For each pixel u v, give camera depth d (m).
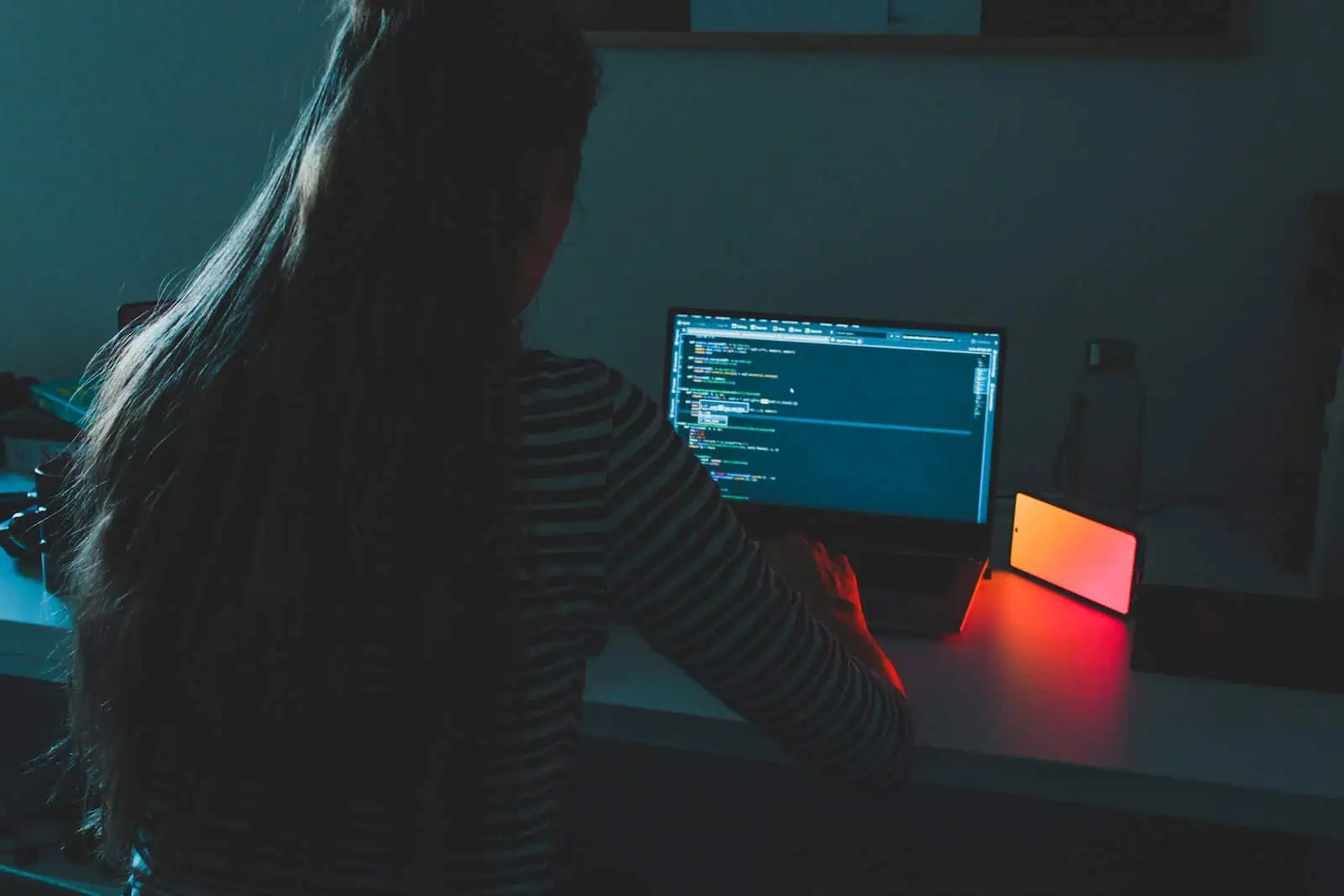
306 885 0.66
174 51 2.01
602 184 1.93
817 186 1.86
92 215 2.12
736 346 1.66
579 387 0.72
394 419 0.63
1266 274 1.76
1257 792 1.03
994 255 1.83
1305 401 1.56
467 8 0.66
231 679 0.65
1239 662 1.26
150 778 0.69
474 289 0.65
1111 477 1.83
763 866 2.03
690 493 0.76
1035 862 2.01
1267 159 1.72
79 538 0.75
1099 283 1.81
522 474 0.66
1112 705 1.19
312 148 0.67
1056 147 1.78
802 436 1.64
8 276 2.18
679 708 1.17
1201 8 1.68
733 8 1.80
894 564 1.52
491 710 0.66
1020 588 1.54
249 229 0.71
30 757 2.01
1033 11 1.72
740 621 0.78
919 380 1.60
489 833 0.67
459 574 0.64
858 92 1.81
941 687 1.23
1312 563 1.48
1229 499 1.84
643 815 2.13
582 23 1.86
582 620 0.71
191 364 0.69
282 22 1.95
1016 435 1.89
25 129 2.11
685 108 1.87
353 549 0.63
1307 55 1.68
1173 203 1.77
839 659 0.86
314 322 0.64
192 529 0.66
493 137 0.65
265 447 0.64
